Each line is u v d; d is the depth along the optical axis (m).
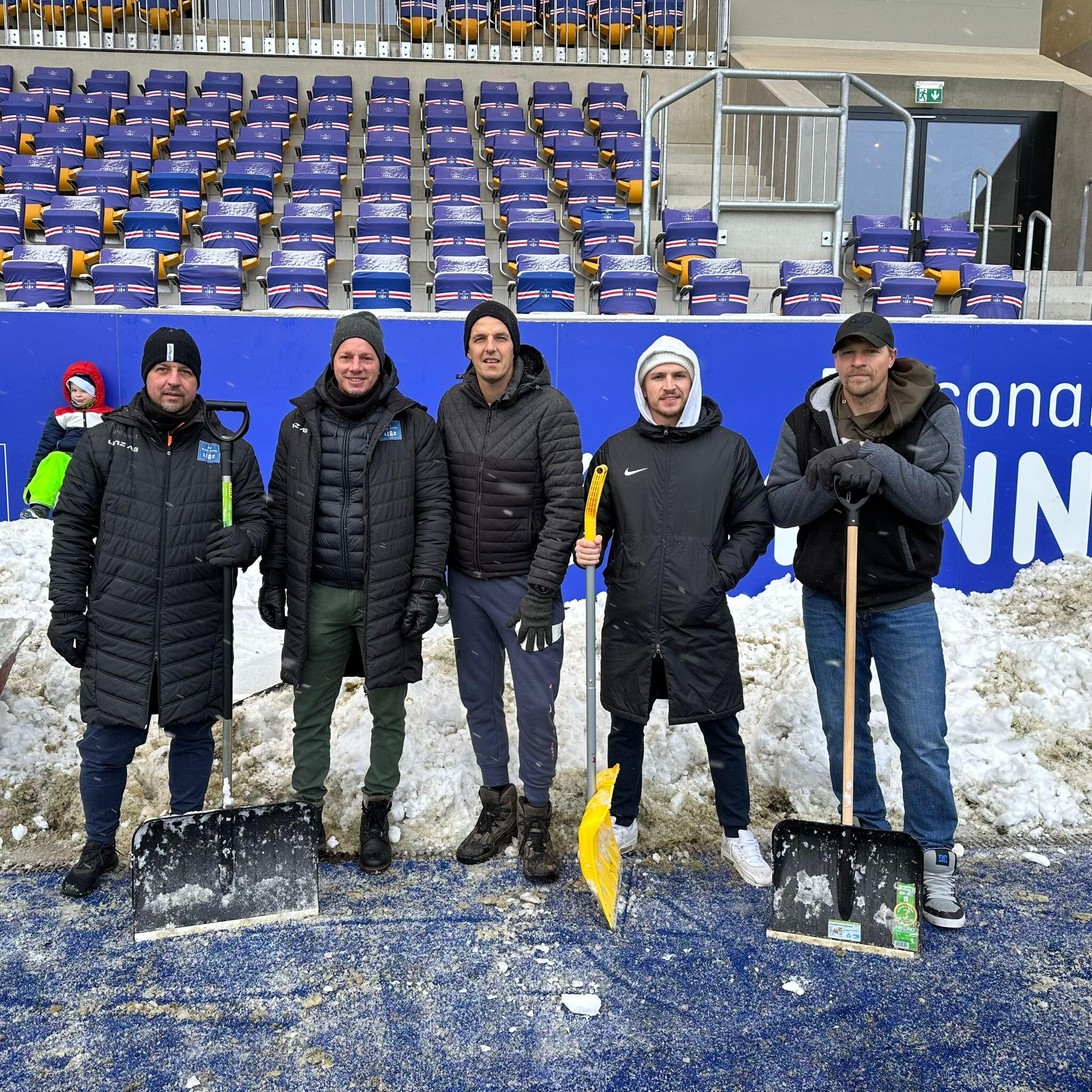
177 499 2.72
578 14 12.80
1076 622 4.38
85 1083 2.02
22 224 7.69
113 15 12.49
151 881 2.61
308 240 7.88
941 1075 2.05
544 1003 2.30
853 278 8.67
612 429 5.31
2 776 3.34
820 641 2.88
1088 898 2.81
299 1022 2.22
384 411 2.83
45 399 5.21
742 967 2.46
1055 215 12.92
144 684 2.70
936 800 2.70
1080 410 5.40
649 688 2.83
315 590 2.88
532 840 2.95
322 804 3.08
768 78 7.67
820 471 2.58
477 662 3.01
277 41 12.52
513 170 9.94
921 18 14.62
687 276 7.44
